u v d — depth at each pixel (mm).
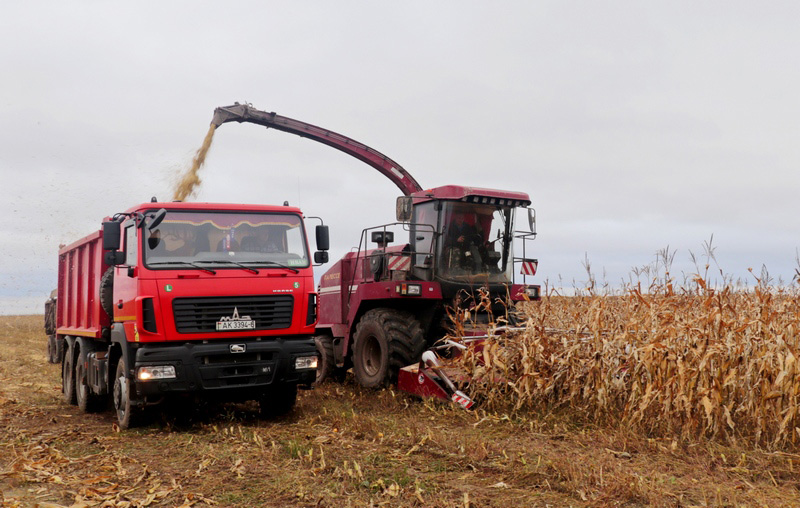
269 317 8633
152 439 7930
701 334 7332
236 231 8773
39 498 5688
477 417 8336
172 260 8359
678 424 7367
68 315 11930
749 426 7414
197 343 8359
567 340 8656
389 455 6641
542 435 7438
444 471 6090
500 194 11062
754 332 7438
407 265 11289
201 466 6375
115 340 9047
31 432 8516
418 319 11164
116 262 8586
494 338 8938
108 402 10500
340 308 12547
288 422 8773
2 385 13281
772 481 5715
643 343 7824
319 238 9352
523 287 11141
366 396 10609
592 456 6500
